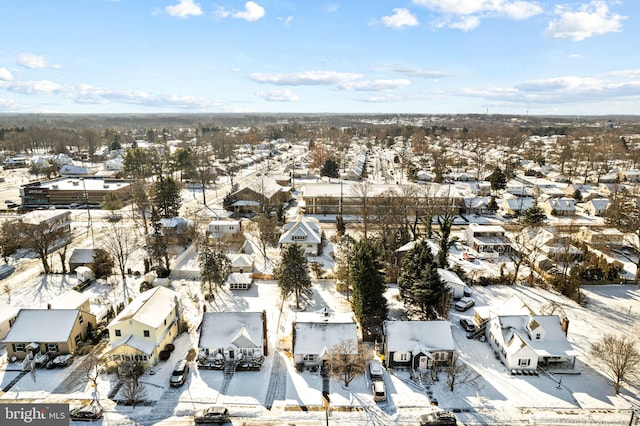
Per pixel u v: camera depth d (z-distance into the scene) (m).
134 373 44.06
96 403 41.22
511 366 46.94
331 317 56.44
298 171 168.12
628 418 39.88
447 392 43.47
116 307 60.19
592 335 53.84
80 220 105.00
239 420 39.31
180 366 45.50
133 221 103.56
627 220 94.56
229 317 49.44
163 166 169.12
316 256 80.50
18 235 79.25
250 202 113.62
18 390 42.97
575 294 63.69
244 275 66.44
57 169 166.25
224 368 46.59
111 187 124.62
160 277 69.62
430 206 103.25
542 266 72.88
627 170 155.75
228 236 88.25
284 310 59.69
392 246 75.06
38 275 71.31
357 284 53.00
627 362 43.78
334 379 45.19
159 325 48.03
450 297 61.28
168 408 40.75
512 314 53.19
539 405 41.59
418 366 46.91
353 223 103.06
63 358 47.34
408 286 59.41
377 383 42.84
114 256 78.56
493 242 82.75
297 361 47.22
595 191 133.62
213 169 164.38
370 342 52.59
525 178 162.00
